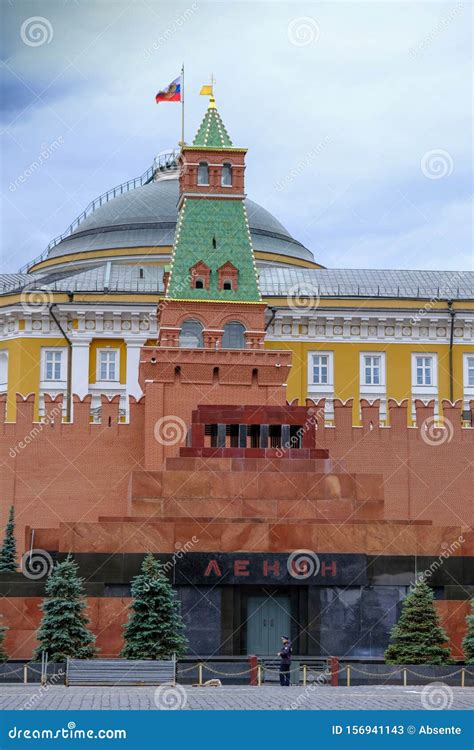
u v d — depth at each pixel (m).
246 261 68.94
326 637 53.22
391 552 54.22
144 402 68.19
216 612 53.09
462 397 90.00
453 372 90.12
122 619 52.91
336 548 54.12
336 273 96.00
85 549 53.41
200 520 54.91
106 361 88.50
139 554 53.53
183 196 69.44
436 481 69.25
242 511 57.12
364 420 69.94
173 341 67.75
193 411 61.00
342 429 69.38
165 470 57.84
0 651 50.03
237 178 69.75
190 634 52.84
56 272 99.25
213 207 69.31
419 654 49.22
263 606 53.59
